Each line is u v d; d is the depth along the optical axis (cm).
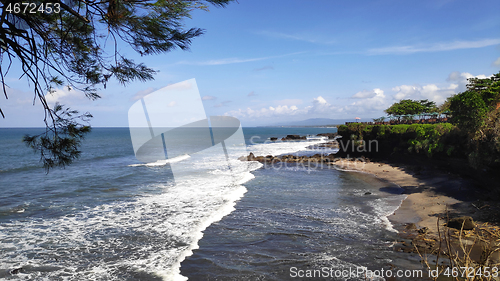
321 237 878
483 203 1097
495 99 1333
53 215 1120
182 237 872
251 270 681
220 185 1574
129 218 1059
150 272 669
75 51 347
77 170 2430
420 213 1108
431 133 2072
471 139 1336
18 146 5556
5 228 970
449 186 1455
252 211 1143
